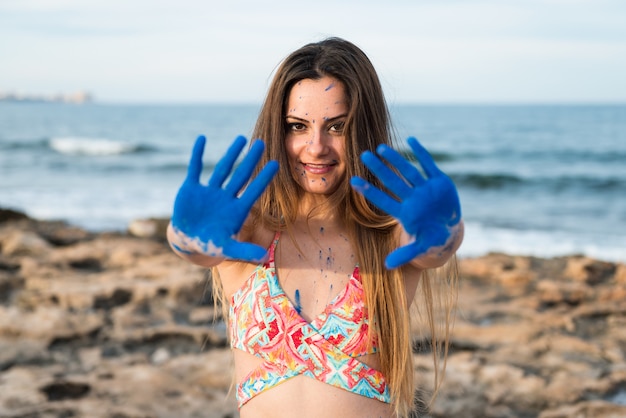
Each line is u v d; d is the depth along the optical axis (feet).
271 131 7.17
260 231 7.28
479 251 43.55
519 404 16.67
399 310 7.11
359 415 6.81
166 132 201.87
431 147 135.54
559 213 63.46
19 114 327.67
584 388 17.56
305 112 6.96
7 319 21.57
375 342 6.95
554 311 23.89
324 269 7.07
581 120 259.60
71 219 54.60
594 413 15.89
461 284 27.55
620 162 107.34
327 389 6.76
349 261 7.11
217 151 131.54
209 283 25.62
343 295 6.94
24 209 59.82
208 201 6.14
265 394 6.84
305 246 7.16
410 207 6.04
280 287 6.96
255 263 7.09
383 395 6.94
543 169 98.99
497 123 237.45
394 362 7.04
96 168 99.86
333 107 6.95
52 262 29.40
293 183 7.18
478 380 17.72
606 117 286.46
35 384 16.97
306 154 7.02
